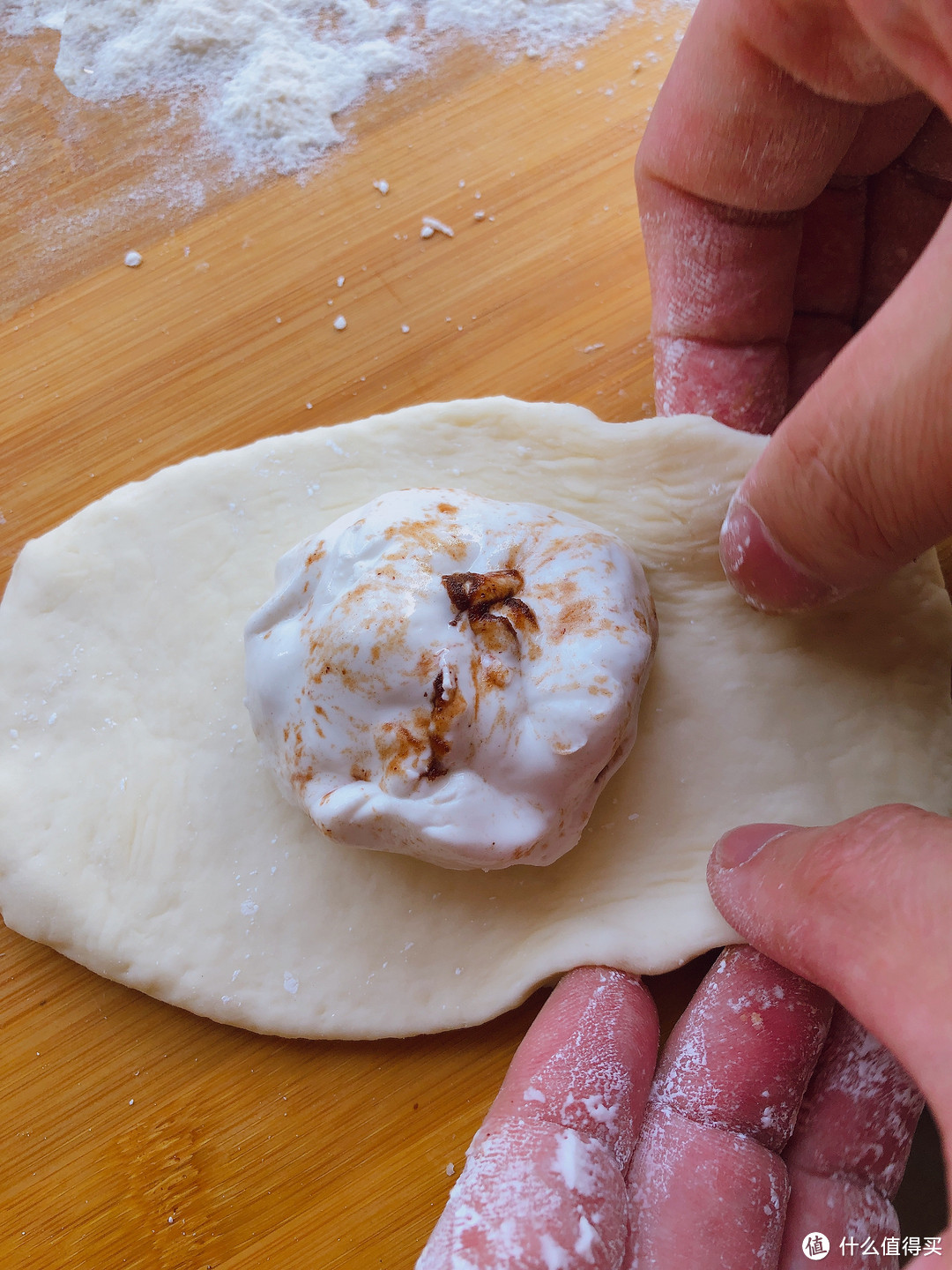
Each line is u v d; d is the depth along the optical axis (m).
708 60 0.13
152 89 0.19
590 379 0.18
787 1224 0.14
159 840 0.16
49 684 0.16
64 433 0.18
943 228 0.10
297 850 0.15
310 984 0.15
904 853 0.12
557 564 0.14
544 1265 0.12
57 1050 0.16
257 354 0.19
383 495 0.15
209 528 0.16
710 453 0.15
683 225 0.15
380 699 0.13
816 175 0.14
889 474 0.11
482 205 0.19
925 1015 0.11
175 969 0.15
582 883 0.15
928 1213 0.15
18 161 0.19
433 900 0.15
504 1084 0.14
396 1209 0.15
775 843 0.13
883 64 0.12
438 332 0.19
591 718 0.13
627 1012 0.14
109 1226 0.16
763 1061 0.14
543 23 0.20
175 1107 0.16
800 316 0.17
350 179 0.19
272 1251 0.15
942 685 0.15
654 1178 0.13
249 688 0.15
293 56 0.19
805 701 0.15
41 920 0.16
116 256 0.19
